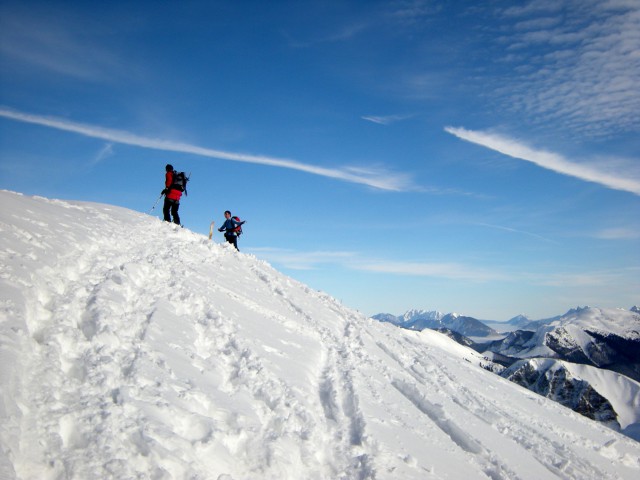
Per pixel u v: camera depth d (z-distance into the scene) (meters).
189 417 5.89
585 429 16.92
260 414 7.07
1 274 6.64
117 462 4.57
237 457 5.85
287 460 6.12
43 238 9.30
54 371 5.52
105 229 13.55
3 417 4.20
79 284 8.45
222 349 8.91
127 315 8.12
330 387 9.87
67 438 4.81
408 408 10.76
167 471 4.77
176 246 15.88
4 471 3.69
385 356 15.13
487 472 9.19
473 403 13.80
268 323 12.44
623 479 12.65
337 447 7.41
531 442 12.27
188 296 10.63
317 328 14.76
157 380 6.33
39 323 6.48
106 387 5.69
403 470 7.19
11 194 12.35
